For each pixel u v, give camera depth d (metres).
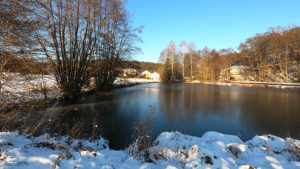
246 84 26.66
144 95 14.40
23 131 3.67
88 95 12.82
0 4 3.37
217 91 17.89
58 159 2.16
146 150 2.83
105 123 6.12
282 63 30.86
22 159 2.06
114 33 15.11
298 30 26.92
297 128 5.78
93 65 13.43
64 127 5.25
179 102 10.95
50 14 7.87
